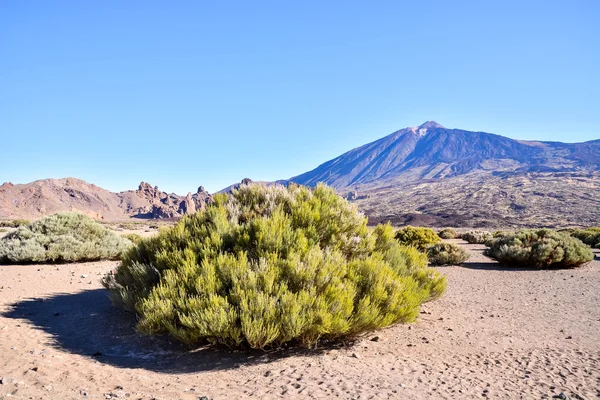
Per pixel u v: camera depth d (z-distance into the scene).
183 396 3.82
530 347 5.82
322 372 4.54
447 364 5.00
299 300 5.19
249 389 4.03
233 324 5.04
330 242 6.98
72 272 12.16
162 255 6.48
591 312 8.26
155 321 5.27
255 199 8.05
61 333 6.10
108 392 3.85
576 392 4.11
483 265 17.44
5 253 13.26
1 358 4.62
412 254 8.72
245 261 5.84
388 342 5.97
